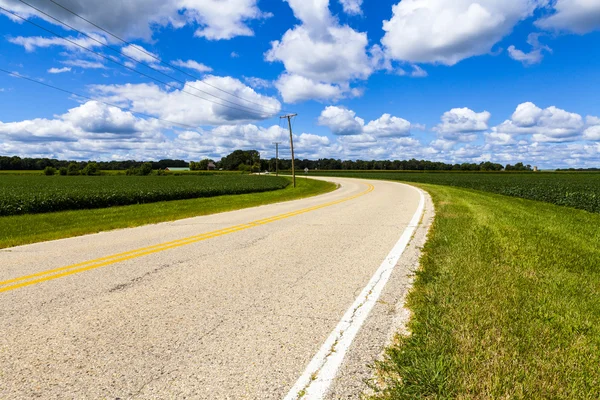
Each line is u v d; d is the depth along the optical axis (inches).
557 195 777.6
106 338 117.6
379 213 471.2
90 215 510.9
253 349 110.5
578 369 91.4
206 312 140.1
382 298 154.3
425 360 95.6
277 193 1099.3
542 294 144.6
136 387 90.7
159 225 392.2
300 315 136.9
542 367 91.7
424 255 225.3
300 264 213.6
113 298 155.7
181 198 921.5
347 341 115.1
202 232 335.3
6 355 106.5
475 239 257.1
